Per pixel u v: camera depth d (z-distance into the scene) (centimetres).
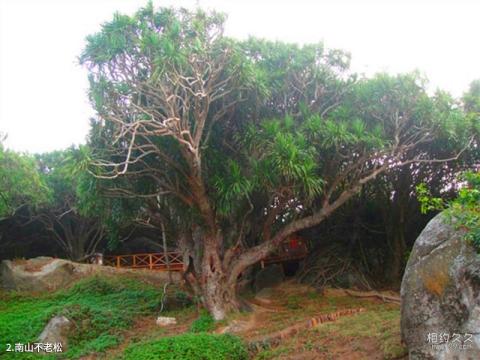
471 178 652
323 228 1892
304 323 1148
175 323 1280
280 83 1299
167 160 1154
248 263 1266
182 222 1320
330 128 1129
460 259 739
